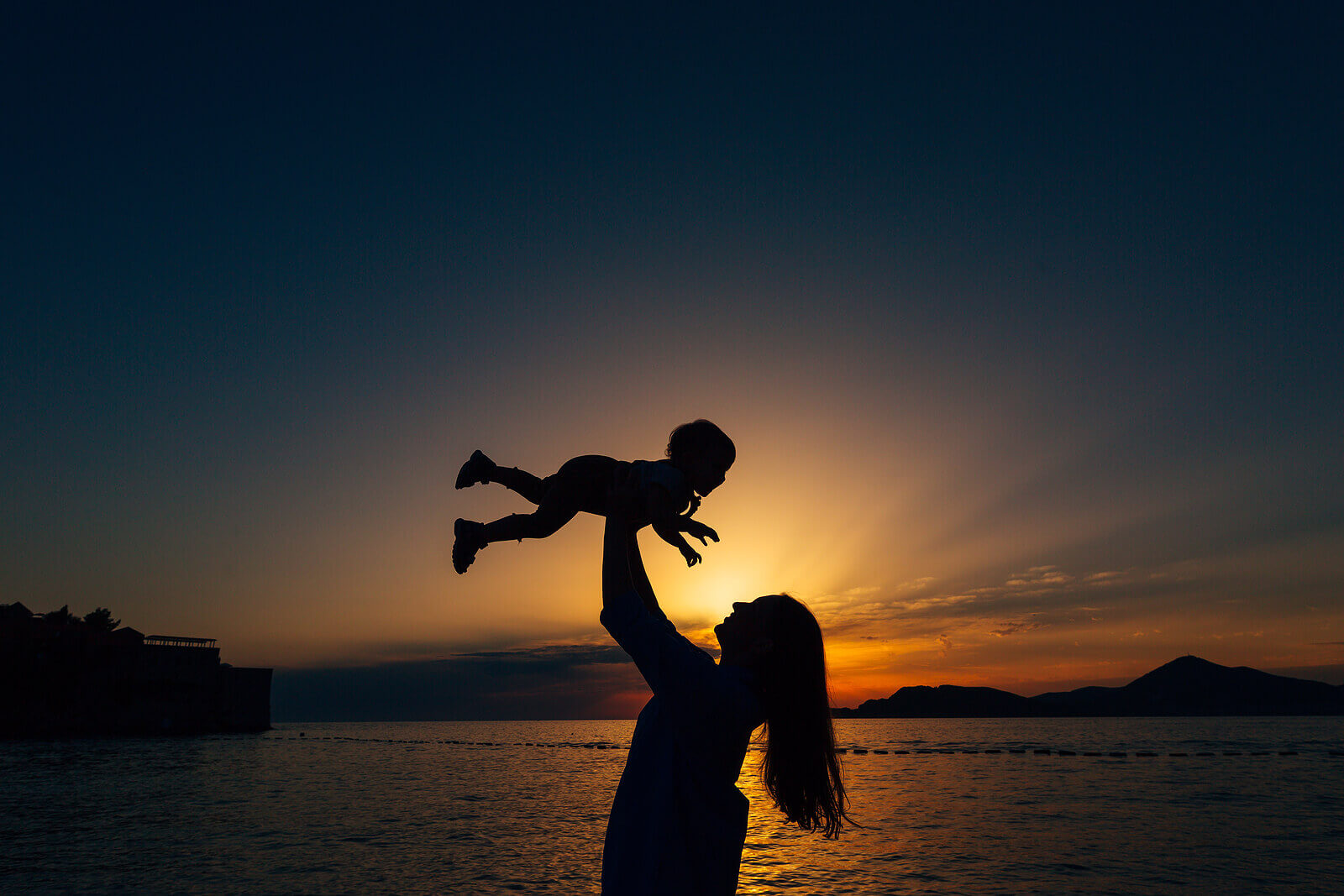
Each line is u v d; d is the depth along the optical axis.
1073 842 21.61
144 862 19.19
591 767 60.75
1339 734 122.00
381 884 16.64
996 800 32.88
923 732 146.00
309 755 70.56
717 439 2.62
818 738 2.39
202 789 37.94
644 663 2.17
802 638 2.43
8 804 31.16
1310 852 20.17
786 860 18.97
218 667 93.25
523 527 2.38
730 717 2.14
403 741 122.44
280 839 22.77
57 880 17.03
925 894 15.52
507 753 84.56
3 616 85.44
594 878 17.28
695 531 2.58
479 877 17.39
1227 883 16.58
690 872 2.04
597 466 2.44
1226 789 37.66
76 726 79.94
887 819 26.70
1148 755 69.62
